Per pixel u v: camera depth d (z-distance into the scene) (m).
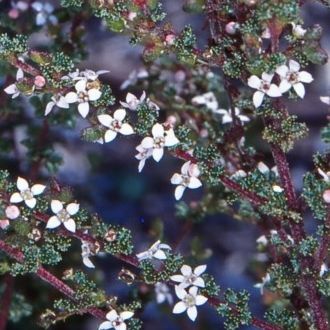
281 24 0.38
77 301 0.41
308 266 0.41
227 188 0.45
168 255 0.41
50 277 0.41
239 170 0.43
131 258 0.41
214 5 0.40
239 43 0.41
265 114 0.40
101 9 0.39
